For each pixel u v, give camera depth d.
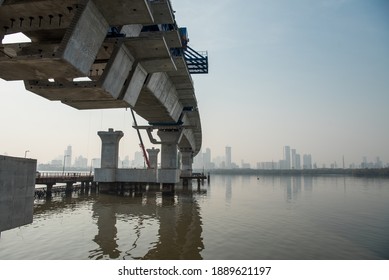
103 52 16.97
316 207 35.97
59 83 14.77
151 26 23.11
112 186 47.38
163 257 14.99
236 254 15.53
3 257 14.73
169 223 24.25
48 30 14.38
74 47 12.39
